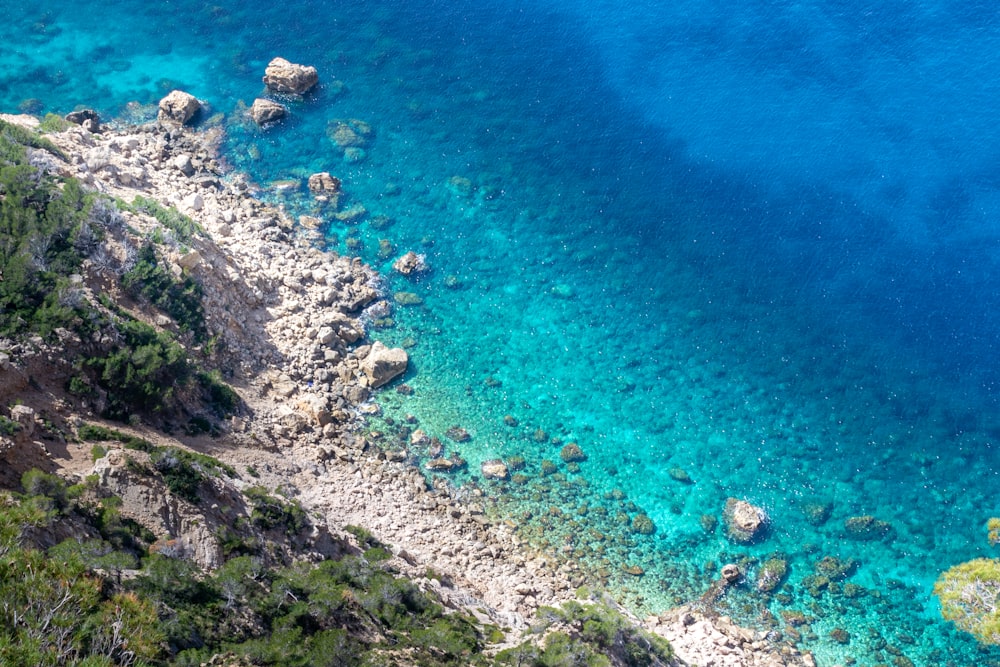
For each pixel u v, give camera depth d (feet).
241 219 219.61
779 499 186.29
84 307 148.46
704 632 159.63
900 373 209.97
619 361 209.05
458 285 220.64
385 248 225.15
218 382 166.61
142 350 149.69
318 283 211.00
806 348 214.28
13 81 257.96
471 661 123.13
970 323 218.18
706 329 217.15
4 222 157.07
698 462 191.31
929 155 253.44
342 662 110.01
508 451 188.34
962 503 188.03
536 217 239.30
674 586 170.09
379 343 199.31
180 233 191.52
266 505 136.67
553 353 209.05
